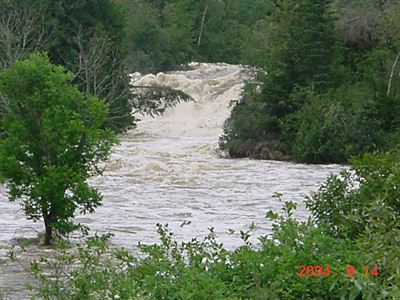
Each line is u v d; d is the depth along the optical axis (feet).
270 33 205.05
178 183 136.15
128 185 131.03
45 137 72.18
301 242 34.27
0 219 91.45
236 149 185.88
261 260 32.78
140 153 179.42
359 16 209.87
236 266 33.14
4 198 105.81
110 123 210.18
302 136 176.45
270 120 184.34
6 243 74.69
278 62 190.60
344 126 174.40
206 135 229.66
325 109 176.86
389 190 45.42
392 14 203.72
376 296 28.94
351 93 184.55
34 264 44.09
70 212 73.26
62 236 73.72
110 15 225.35
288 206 42.37
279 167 165.17
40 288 36.83
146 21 347.97
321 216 47.83
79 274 35.70
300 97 185.26
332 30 194.39
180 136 229.25
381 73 191.42
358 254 32.99
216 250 39.04
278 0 202.59
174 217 98.22
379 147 170.81
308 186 132.87
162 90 238.07
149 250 35.96
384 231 33.06
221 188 130.11
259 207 108.17
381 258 31.01
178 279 31.71
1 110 90.53
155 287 30.96
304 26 193.36
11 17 205.26
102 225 90.12
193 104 261.85
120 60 221.05
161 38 351.05
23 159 73.15
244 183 136.98
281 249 33.53
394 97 175.94
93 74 199.93
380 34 206.39
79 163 74.02
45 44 209.67
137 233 84.48
